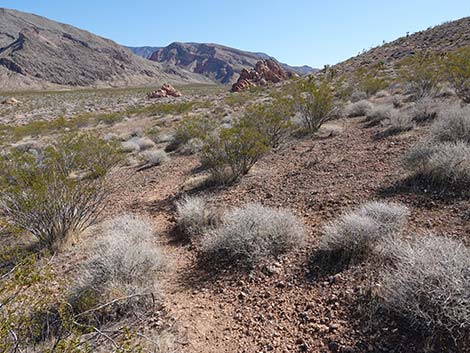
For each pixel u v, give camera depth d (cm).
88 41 18650
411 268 315
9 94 8012
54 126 2389
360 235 421
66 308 362
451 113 754
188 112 2906
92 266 422
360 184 643
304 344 310
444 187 539
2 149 1357
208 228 573
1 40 18725
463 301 276
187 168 1066
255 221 486
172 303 396
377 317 316
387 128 1038
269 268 434
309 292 377
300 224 520
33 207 519
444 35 3909
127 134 2042
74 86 14750
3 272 382
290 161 919
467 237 402
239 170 841
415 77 1511
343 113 1494
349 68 4212
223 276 442
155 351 302
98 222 684
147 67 19988
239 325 349
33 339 275
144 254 443
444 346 271
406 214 475
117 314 370
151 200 810
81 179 705
